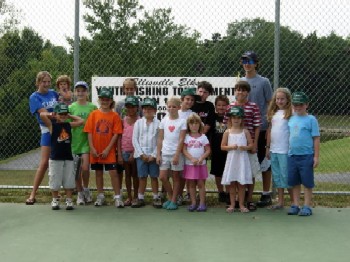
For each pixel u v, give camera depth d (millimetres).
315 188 8281
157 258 4539
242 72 7281
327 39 7352
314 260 4504
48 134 6766
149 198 7246
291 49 7441
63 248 4844
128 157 6789
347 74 7398
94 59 7602
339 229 5578
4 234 5336
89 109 6906
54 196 6508
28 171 10578
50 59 8320
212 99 7164
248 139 6461
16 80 9438
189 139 6516
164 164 6582
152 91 7230
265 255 4645
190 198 6805
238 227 5664
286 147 6418
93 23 7566
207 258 4547
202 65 7328
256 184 8758
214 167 6941
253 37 7332
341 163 11734
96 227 5633
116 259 4508
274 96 6539
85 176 6785
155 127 6648
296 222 5895
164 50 7410
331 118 7523
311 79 7438
